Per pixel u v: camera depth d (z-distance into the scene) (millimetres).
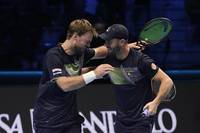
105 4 19203
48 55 11242
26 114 15977
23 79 16453
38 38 18969
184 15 19828
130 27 19047
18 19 19344
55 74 11039
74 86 10828
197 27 19531
